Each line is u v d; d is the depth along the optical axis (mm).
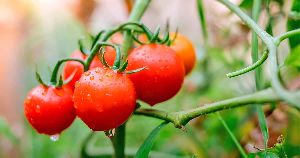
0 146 981
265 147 486
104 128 475
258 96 420
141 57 494
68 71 528
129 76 496
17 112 1427
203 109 462
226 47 832
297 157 644
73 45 1174
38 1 1193
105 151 740
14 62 1472
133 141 915
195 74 906
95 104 461
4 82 1468
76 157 886
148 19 1069
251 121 707
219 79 897
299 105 367
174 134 831
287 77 705
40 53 1202
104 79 464
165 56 496
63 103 509
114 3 1084
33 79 1187
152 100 505
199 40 1116
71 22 1157
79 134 938
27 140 977
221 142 783
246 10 674
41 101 506
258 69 516
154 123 902
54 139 548
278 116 676
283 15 682
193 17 1131
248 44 783
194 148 757
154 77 491
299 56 455
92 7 1079
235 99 438
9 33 1517
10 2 1425
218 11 926
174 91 505
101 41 514
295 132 674
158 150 834
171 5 1118
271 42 446
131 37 539
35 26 1210
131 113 478
